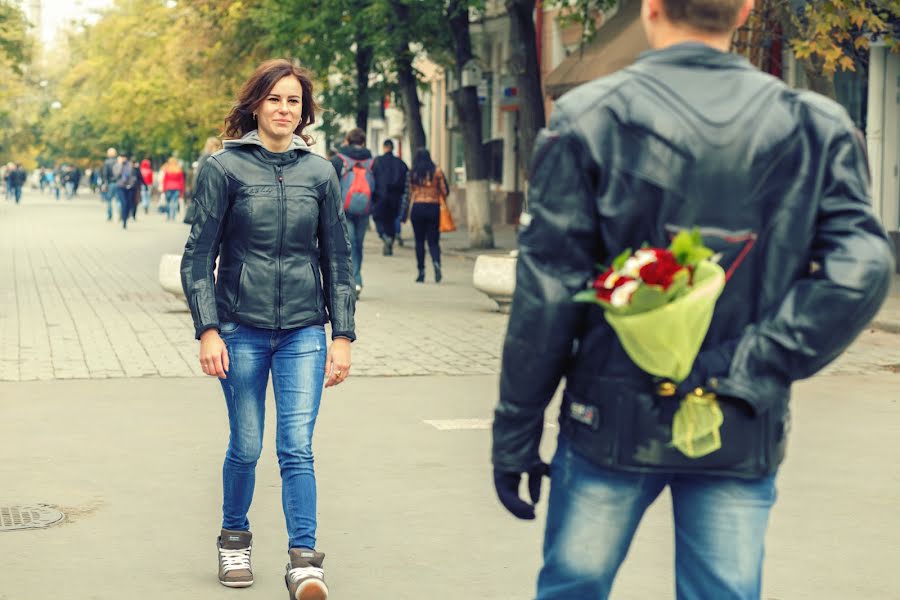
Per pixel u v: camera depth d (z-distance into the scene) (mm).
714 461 4273
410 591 8062
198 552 8898
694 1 4375
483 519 9773
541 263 4340
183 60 63438
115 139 109812
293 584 7637
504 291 23719
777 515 9984
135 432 12875
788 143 4301
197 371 16641
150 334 20234
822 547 9125
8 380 15883
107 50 98438
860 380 16781
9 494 10414
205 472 11242
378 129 80375
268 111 7727
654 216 4285
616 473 4402
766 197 4305
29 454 11852
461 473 11258
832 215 4285
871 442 12797
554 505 4555
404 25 41594
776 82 4414
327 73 46906
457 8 39594
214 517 9812
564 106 4383
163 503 10188
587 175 4312
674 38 4445
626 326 4141
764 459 4297
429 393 15367
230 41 60312
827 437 13039
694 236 4109
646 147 4266
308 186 7793
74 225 64125
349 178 26391
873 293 4137
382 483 10875
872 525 9727
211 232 7691
